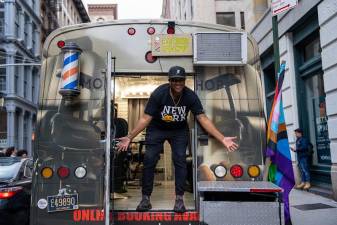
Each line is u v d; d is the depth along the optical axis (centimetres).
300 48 1364
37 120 498
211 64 504
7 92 3450
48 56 510
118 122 586
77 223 480
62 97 500
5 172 841
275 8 671
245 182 477
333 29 1063
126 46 515
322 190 1166
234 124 506
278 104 568
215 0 2697
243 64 505
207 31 515
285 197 532
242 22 2684
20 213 782
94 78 505
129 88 728
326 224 806
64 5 5816
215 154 500
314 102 1287
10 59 3472
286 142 545
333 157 1080
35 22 4166
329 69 1096
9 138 3422
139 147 731
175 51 511
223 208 429
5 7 3466
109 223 449
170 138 500
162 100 486
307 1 1205
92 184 485
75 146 491
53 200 484
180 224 482
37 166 490
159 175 754
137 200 562
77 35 514
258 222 427
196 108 493
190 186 605
